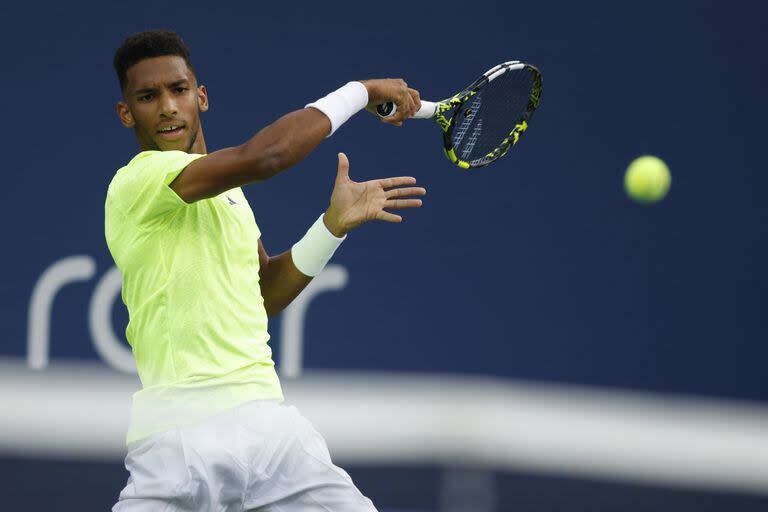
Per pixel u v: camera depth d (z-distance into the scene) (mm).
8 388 30453
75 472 30297
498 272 32406
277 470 15797
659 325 32938
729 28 33562
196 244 15789
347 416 31281
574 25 33156
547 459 31844
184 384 15508
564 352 32562
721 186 33375
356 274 31797
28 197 31219
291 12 32344
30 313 30828
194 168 15188
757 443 32688
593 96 33188
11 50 31469
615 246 32938
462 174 32406
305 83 32344
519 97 20188
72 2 31766
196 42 32062
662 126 33312
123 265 15938
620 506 31953
